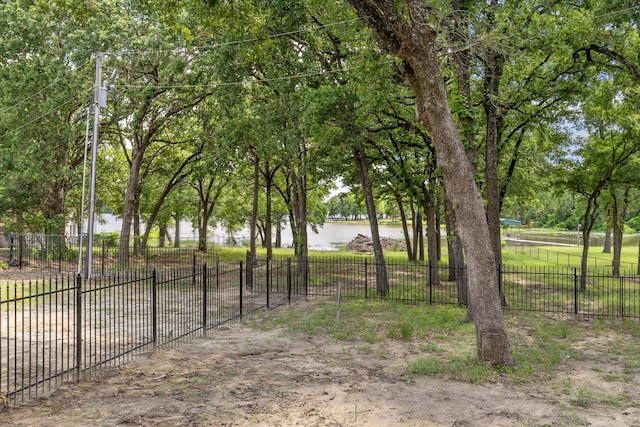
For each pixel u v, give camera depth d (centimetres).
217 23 1240
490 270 960
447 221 1866
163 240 4353
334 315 1469
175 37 2248
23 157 2527
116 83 2492
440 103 955
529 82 1747
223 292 1891
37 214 3284
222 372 888
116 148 3809
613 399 761
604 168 2169
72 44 2350
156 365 925
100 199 3759
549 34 1317
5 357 929
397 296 1933
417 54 932
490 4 1506
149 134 2761
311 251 4638
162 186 4262
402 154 2381
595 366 967
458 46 1301
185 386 802
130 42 2355
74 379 822
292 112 1900
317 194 4266
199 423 645
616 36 1473
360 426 646
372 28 986
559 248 5200
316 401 739
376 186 2717
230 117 2462
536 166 2489
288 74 1892
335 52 1897
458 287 1703
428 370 898
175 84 2412
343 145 1822
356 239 5166
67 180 3116
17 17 2466
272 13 1636
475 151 1417
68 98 2484
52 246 2684
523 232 9331
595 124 2162
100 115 2620
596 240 6700
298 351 1057
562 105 1906
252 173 3681
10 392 734
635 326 1380
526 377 872
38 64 2519
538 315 1565
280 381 839
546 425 654
